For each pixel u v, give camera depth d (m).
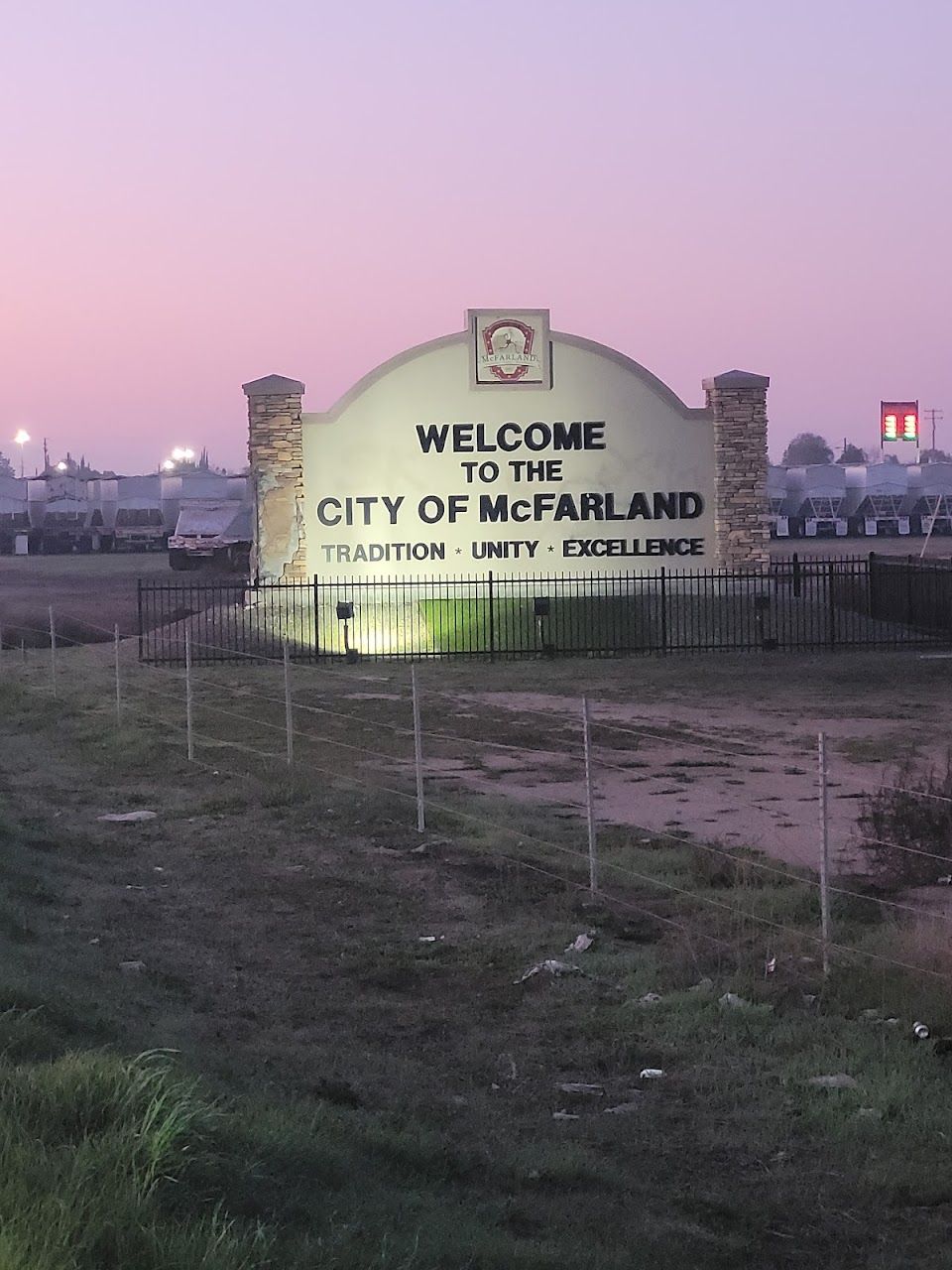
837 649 31.42
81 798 15.94
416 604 32.84
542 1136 6.87
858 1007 8.85
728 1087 7.69
